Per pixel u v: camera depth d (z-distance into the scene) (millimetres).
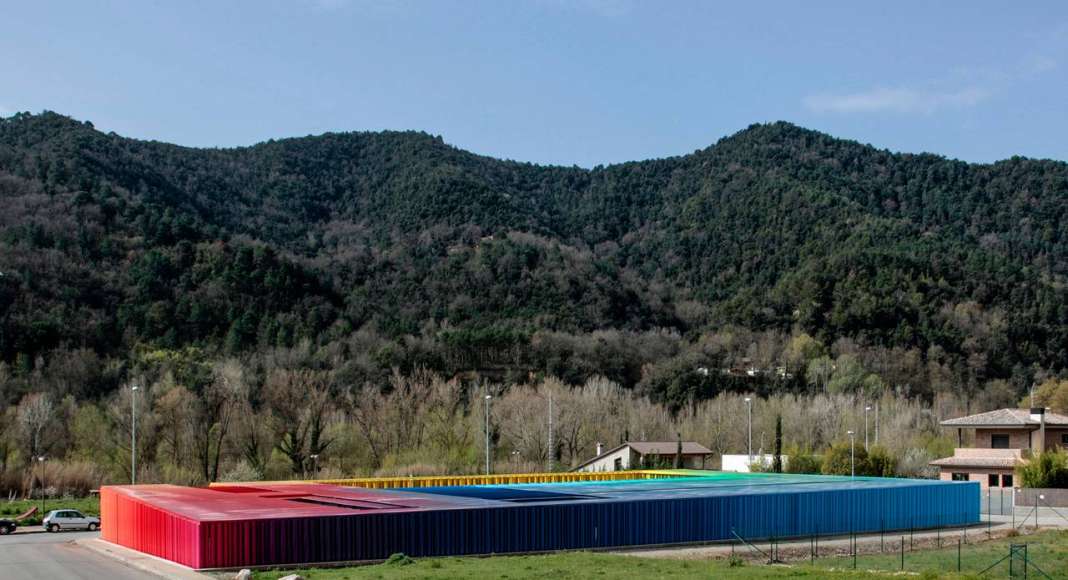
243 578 41938
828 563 53188
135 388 94938
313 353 168750
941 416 150375
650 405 155625
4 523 72938
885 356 180875
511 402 140625
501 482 88250
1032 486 87500
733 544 59562
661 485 74500
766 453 123188
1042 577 47500
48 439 119000
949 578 43750
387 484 82562
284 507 53688
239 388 132375
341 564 48500
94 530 75562
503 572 42375
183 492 66000
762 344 197500
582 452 137250
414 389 141750
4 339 143500
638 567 44844
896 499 70750
